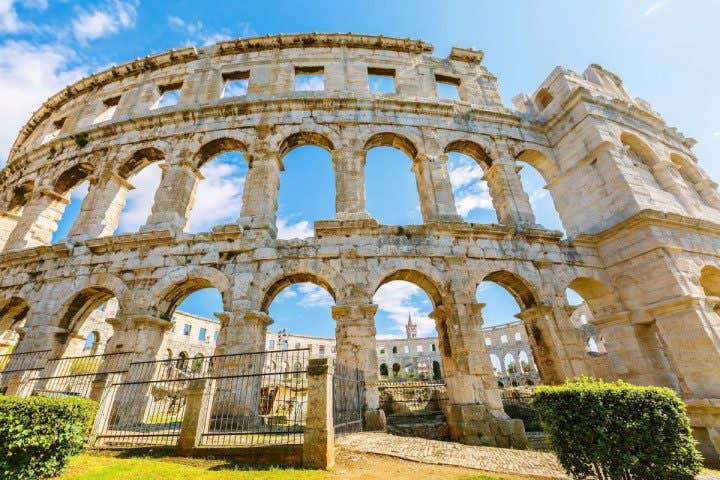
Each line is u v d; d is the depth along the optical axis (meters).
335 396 11.45
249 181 17.98
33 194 20.56
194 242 16.19
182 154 19.28
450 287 15.42
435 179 18.80
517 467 8.65
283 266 15.37
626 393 7.62
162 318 15.58
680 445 7.17
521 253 16.83
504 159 20.30
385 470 8.18
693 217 17.03
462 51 25.44
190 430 9.55
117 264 16.11
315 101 20.30
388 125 20.20
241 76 23.81
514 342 63.72
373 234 16.30
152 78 24.38
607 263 17.28
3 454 7.31
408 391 19.47
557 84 22.50
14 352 14.76
